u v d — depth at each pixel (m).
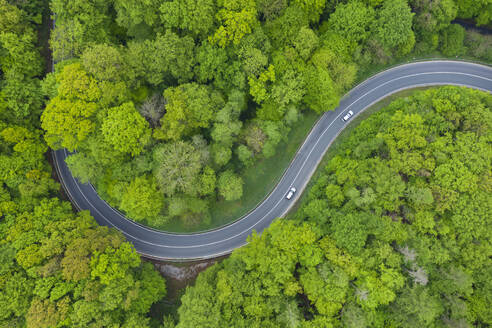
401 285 48.66
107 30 60.53
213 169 61.81
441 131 56.78
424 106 59.41
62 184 67.19
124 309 53.75
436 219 53.31
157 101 57.12
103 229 58.00
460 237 51.62
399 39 61.56
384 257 50.03
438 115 57.00
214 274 59.56
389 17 59.78
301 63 60.47
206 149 58.94
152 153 56.47
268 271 53.25
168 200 58.44
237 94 58.12
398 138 56.47
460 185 51.31
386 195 53.31
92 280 51.69
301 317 52.09
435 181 53.00
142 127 52.72
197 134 60.56
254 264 55.19
